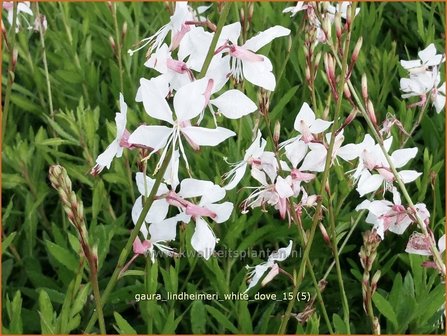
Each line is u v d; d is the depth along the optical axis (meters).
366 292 0.33
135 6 0.55
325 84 0.54
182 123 0.28
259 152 0.33
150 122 0.47
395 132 0.45
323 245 0.43
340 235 0.36
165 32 0.31
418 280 0.38
